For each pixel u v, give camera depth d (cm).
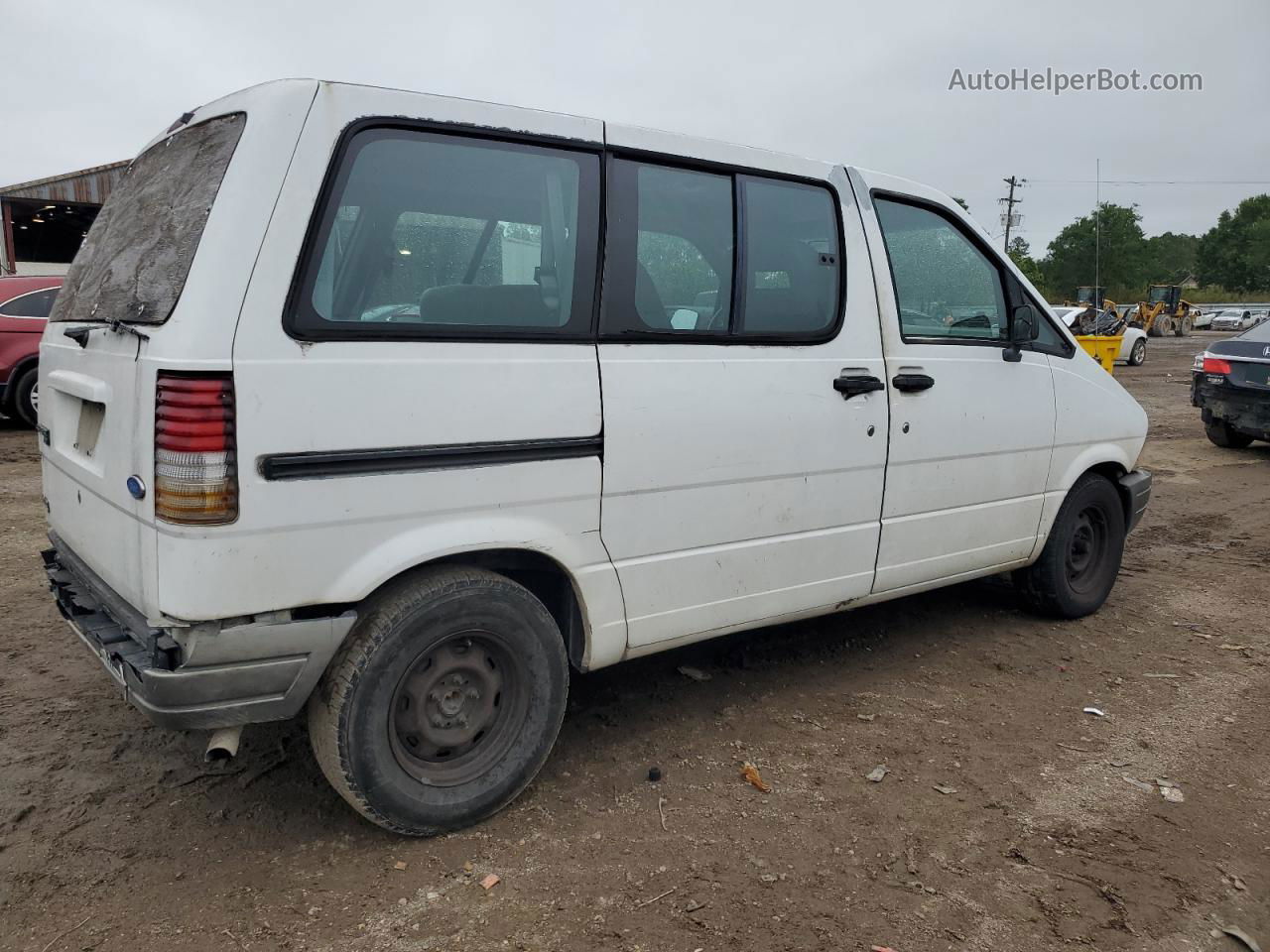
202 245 244
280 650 254
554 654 306
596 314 304
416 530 270
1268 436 1026
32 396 1070
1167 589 572
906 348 392
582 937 248
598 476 303
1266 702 406
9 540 609
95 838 286
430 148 277
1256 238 8006
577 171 304
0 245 2445
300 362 248
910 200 408
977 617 513
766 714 386
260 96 258
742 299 343
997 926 257
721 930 252
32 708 371
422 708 284
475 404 276
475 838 293
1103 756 355
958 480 418
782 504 354
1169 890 275
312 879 270
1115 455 497
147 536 247
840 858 287
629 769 339
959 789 329
